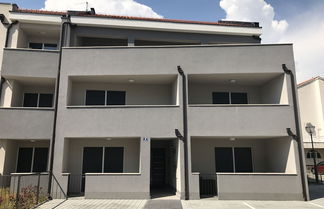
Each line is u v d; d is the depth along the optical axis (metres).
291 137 11.69
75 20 14.32
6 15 14.77
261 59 12.42
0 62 14.05
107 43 16.06
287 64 12.34
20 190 10.77
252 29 15.80
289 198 11.10
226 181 11.23
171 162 13.70
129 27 14.89
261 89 14.46
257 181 11.24
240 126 11.84
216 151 13.74
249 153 13.84
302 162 11.43
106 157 13.26
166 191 13.23
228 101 14.29
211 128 11.85
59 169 11.52
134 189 11.29
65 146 12.05
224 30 15.57
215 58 12.50
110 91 14.04
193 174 11.38
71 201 10.66
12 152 12.94
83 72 12.54
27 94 14.17
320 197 12.02
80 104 13.62
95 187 11.27
